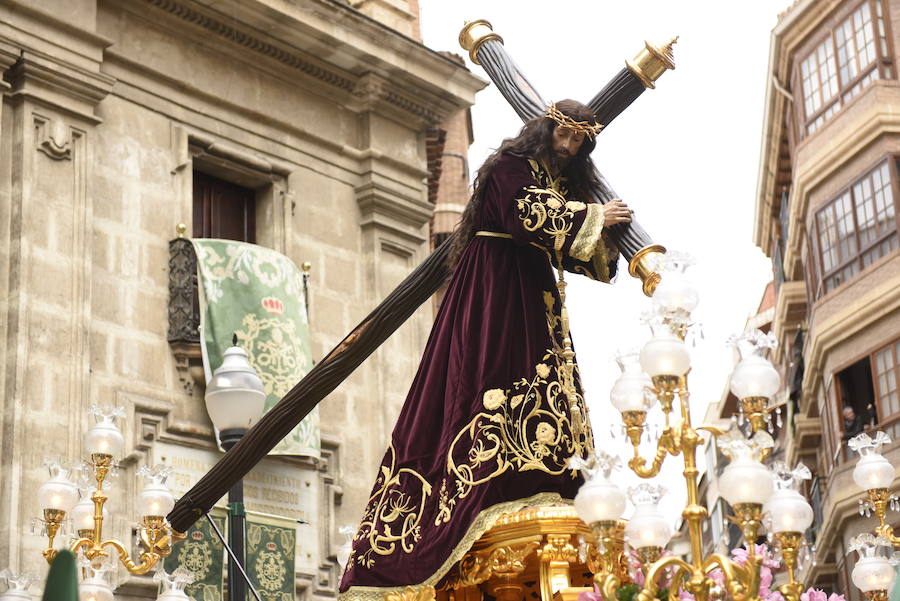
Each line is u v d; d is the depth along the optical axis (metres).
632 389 4.65
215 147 18.41
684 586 4.62
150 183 17.56
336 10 19.14
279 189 19.11
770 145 40.38
